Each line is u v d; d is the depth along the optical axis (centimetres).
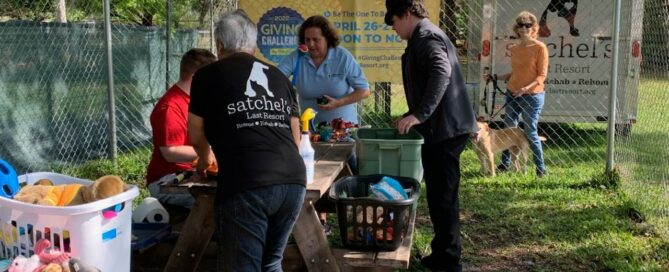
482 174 645
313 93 477
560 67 810
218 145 266
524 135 637
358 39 673
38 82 645
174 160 386
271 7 678
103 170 650
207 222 328
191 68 384
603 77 802
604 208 527
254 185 257
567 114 820
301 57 476
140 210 379
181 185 314
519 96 634
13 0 843
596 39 795
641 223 489
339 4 669
